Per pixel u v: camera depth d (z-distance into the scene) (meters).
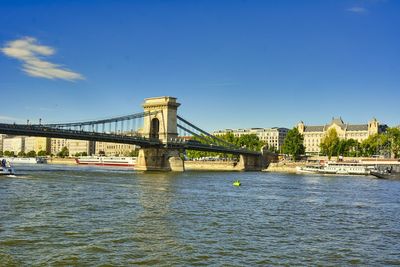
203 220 44.78
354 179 131.62
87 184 83.56
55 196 61.16
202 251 32.56
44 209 48.78
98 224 41.00
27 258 29.83
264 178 125.50
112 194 66.00
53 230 37.91
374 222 47.50
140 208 51.69
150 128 165.88
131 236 36.44
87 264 28.92
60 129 126.12
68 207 50.81
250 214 49.97
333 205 60.94
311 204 61.34
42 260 29.48
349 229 43.00
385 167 150.50
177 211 50.19
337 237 39.00
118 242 34.41
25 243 33.44
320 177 139.00
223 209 53.16
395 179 138.12
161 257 30.80
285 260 31.11
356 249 34.91
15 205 51.28
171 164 157.25
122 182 91.62
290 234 39.50
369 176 154.00
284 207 57.16
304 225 44.22
